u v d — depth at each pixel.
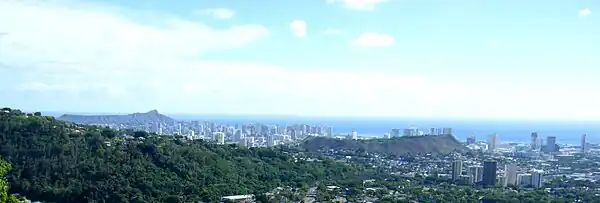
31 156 191.50
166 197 188.88
